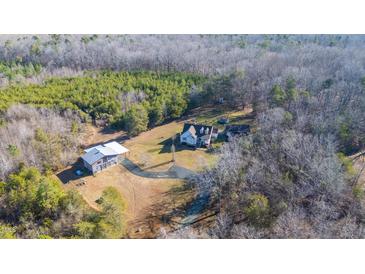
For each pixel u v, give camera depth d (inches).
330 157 1461.6
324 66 3053.6
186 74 3142.2
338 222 1187.3
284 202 1256.2
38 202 1337.4
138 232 1369.3
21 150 1843.0
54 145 1969.7
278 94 2265.0
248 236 1097.4
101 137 2335.1
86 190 1674.5
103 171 1857.8
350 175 1439.5
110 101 2598.4
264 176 1435.8
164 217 1465.3
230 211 1364.4
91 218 1284.4
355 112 2004.2
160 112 2459.4
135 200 1596.9
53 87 2847.0
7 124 2165.4
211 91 2738.7
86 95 2664.9
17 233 1253.1
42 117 2308.1
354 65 2851.9
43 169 1806.1
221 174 1475.1
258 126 2161.7
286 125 1930.4
